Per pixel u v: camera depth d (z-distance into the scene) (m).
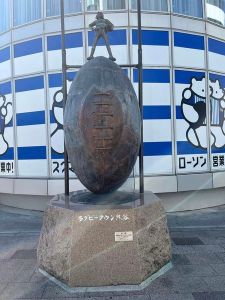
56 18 6.40
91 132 3.28
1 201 7.23
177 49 6.43
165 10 6.49
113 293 3.03
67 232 3.24
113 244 3.17
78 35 6.33
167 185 6.22
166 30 6.38
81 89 3.43
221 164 6.84
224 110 6.96
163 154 6.32
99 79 3.39
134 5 6.38
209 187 6.54
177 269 3.51
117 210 3.21
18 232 5.05
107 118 3.26
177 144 6.40
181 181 6.31
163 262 3.46
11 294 3.04
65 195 3.97
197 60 6.60
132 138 3.39
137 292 3.03
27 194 6.52
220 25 6.95
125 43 6.27
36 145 6.54
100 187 3.48
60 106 6.38
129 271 3.13
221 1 7.12
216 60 6.85
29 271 3.54
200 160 6.58
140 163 3.97
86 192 4.18
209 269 3.50
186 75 6.50
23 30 6.65
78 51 6.32
